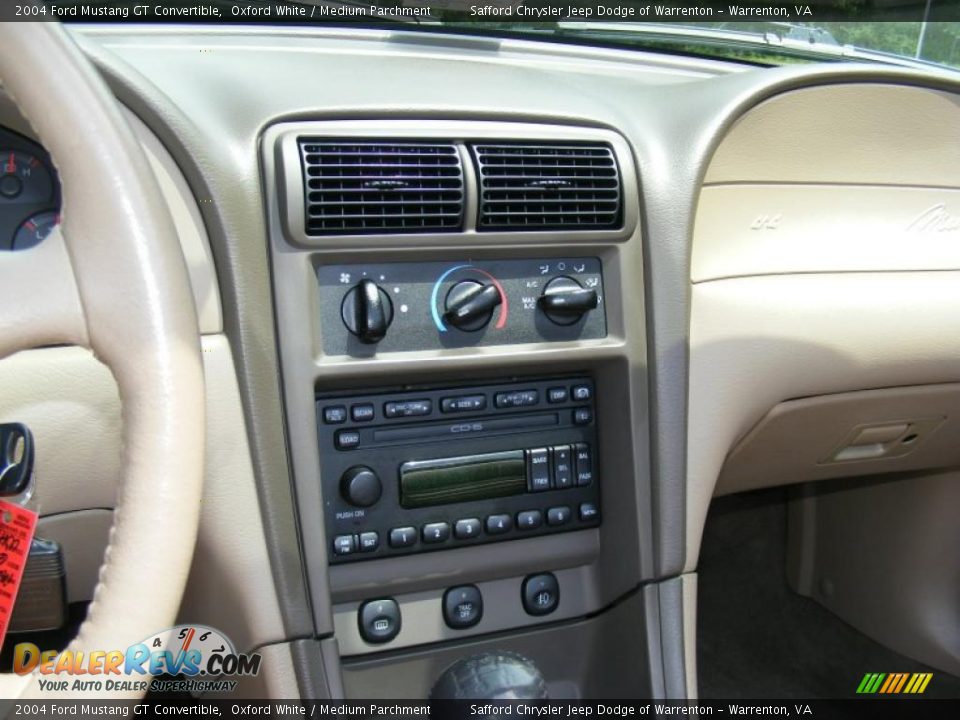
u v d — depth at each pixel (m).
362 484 1.07
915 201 1.30
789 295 1.23
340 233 0.99
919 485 1.73
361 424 1.08
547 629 1.21
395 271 1.04
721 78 1.25
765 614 1.94
